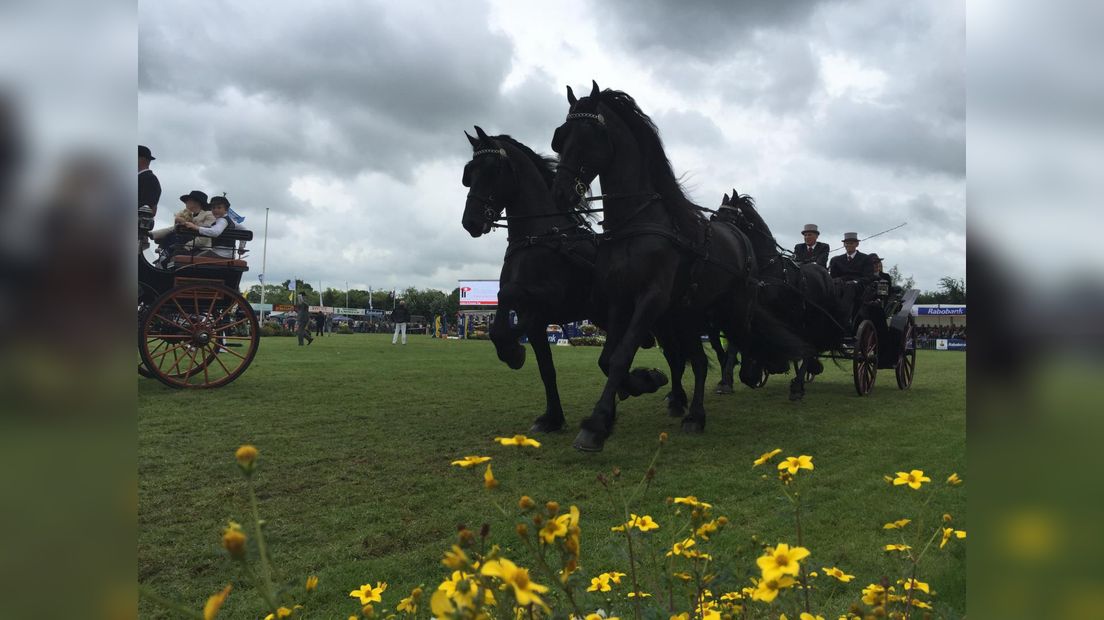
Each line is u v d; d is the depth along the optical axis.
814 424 6.73
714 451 5.36
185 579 2.79
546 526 1.28
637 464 4.87
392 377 10.43
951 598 2.58
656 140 5.75
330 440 5.52
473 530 3.37
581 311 6.48
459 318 40.53
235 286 8.45
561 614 1.32
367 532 3.39
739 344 7.20
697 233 5.85
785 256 8.74
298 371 11.02
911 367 10.59
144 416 6.33
